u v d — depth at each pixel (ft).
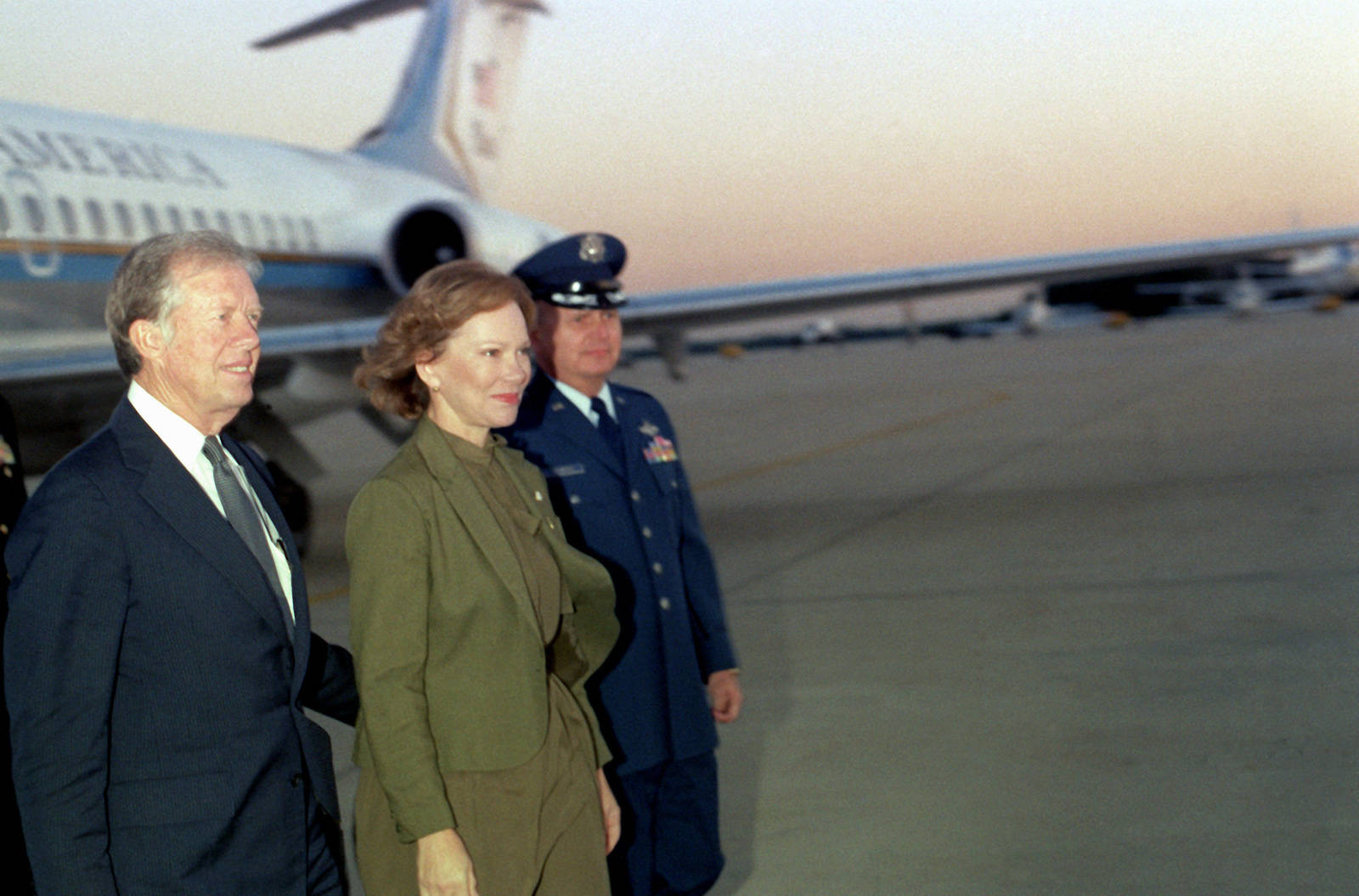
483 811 6.75
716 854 9.75
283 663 6.24
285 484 28.73
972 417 60.34
